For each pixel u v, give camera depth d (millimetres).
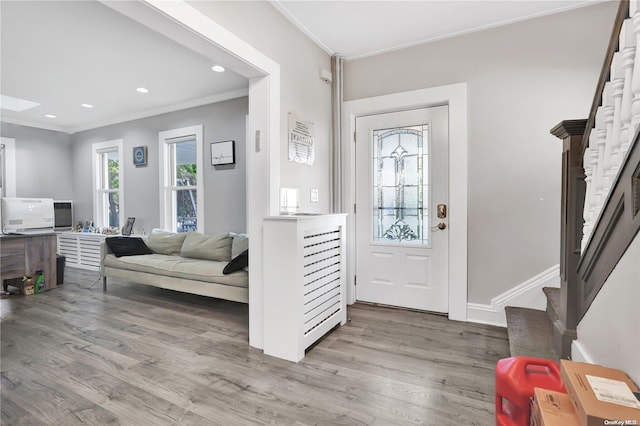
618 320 1166
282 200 2566
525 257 2762
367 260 3463
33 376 2070
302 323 2297
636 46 1111
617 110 1280
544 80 2674
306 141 2910
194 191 4707
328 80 3230
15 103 4855
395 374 2064
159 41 2840
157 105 4680
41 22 2533
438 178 3117
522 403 1165
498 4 2514
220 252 3816
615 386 969
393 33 2914
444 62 3006
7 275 3908
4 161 5242
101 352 2410
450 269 3004
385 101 3236
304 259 2332
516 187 2775
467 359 2254
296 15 2619
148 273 3818
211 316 3227
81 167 5918
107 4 1565
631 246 1074
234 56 2113
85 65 3330
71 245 5680
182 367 2182
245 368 2162
